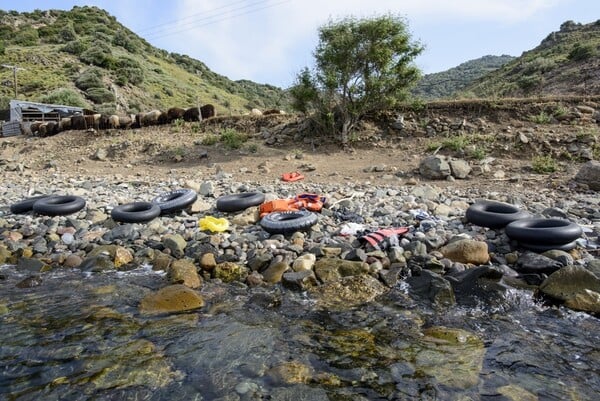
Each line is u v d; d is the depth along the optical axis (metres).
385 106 15.38
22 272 6.73
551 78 33.22
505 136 13.20
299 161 14.23
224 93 72.94
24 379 3.74
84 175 15.36
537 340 4.35
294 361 4.00
